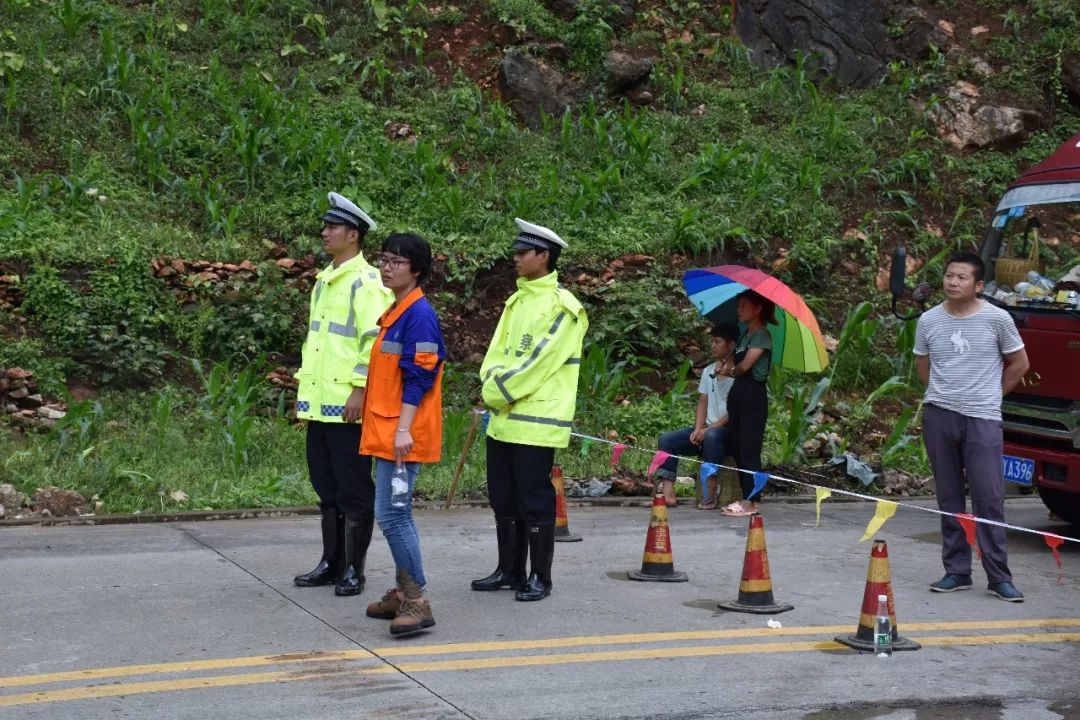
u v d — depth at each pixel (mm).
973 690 5332
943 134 17141
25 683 5066
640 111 16906
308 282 12836
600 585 7152
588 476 10680
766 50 18391
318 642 5773
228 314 12141
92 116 14469
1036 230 9156
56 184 13031
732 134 16844
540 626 6176
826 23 18297
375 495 6297
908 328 13383
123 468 9578
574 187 15148
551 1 17797
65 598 6488
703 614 6531
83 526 8578
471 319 13227
